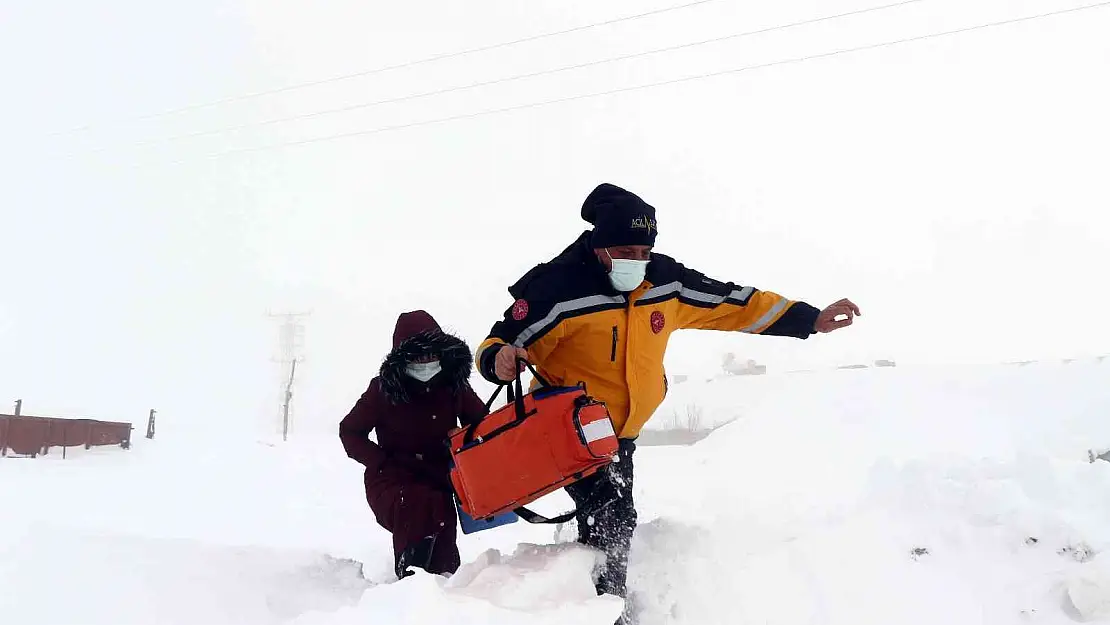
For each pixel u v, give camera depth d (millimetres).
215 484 14688
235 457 21891
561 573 3400
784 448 15398
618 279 3619
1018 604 3301
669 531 3967
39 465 16641
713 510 4512
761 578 3602
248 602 3949
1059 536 3514
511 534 7762
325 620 3051
